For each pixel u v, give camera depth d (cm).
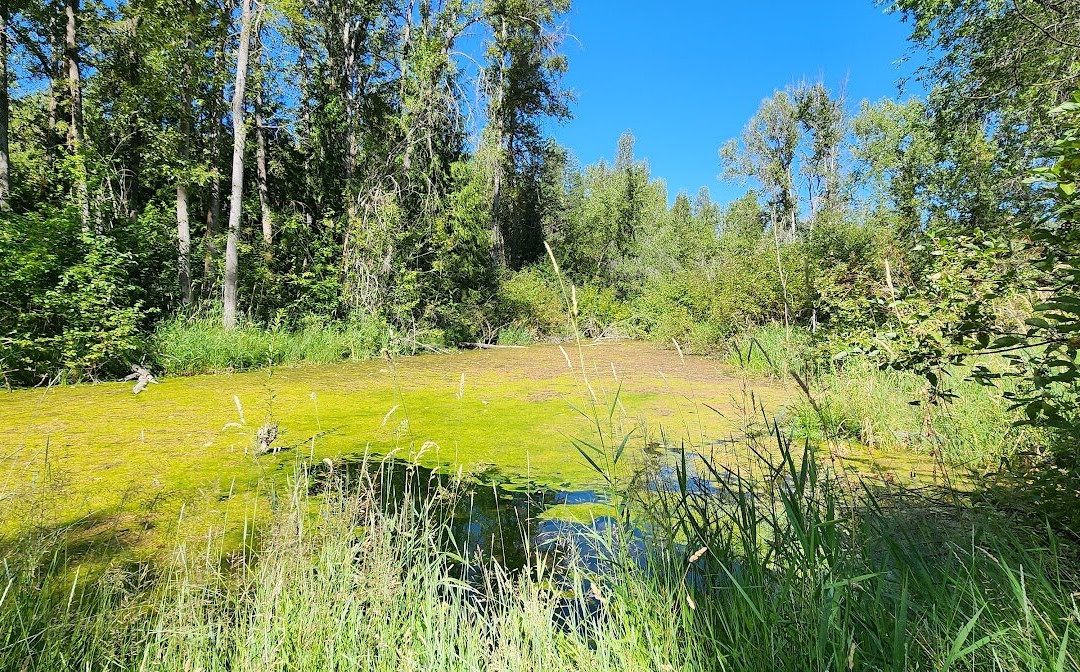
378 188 1223
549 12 1728
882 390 452
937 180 1011
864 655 138
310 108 1406
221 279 1117
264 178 1393
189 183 1091
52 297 721
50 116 1252
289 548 195
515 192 1981
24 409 584
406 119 1240
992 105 880
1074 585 164
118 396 662
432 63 1216
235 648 168
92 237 779
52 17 1112
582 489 352
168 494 338
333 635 162
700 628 158
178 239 1020
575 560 222
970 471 326
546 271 1903
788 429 459
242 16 1101
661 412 580
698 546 185
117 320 766
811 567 149
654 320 1625
